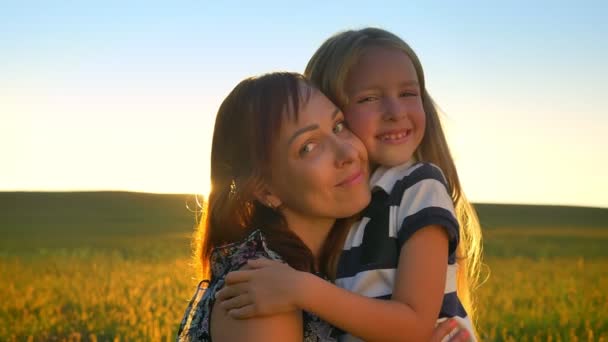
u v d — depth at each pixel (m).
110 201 44.09
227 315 2.59
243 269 2.64
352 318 2.64
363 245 2.99
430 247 2.88
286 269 2.59
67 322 11.95
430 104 3.53
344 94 3.19
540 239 29.12
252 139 2.89
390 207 3.00
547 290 15.32
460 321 3.04
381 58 3.19
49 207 41.19
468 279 3.86
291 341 2.57
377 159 3.15
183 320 2.87
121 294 14.44
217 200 2.96
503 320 12.08
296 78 2.98
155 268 18.12
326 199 2.86
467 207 3.79
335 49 3.26
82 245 24.27
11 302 13.35
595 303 13.78
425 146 3.51
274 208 2.94
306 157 2.85
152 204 43.22
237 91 2.99
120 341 10.70
